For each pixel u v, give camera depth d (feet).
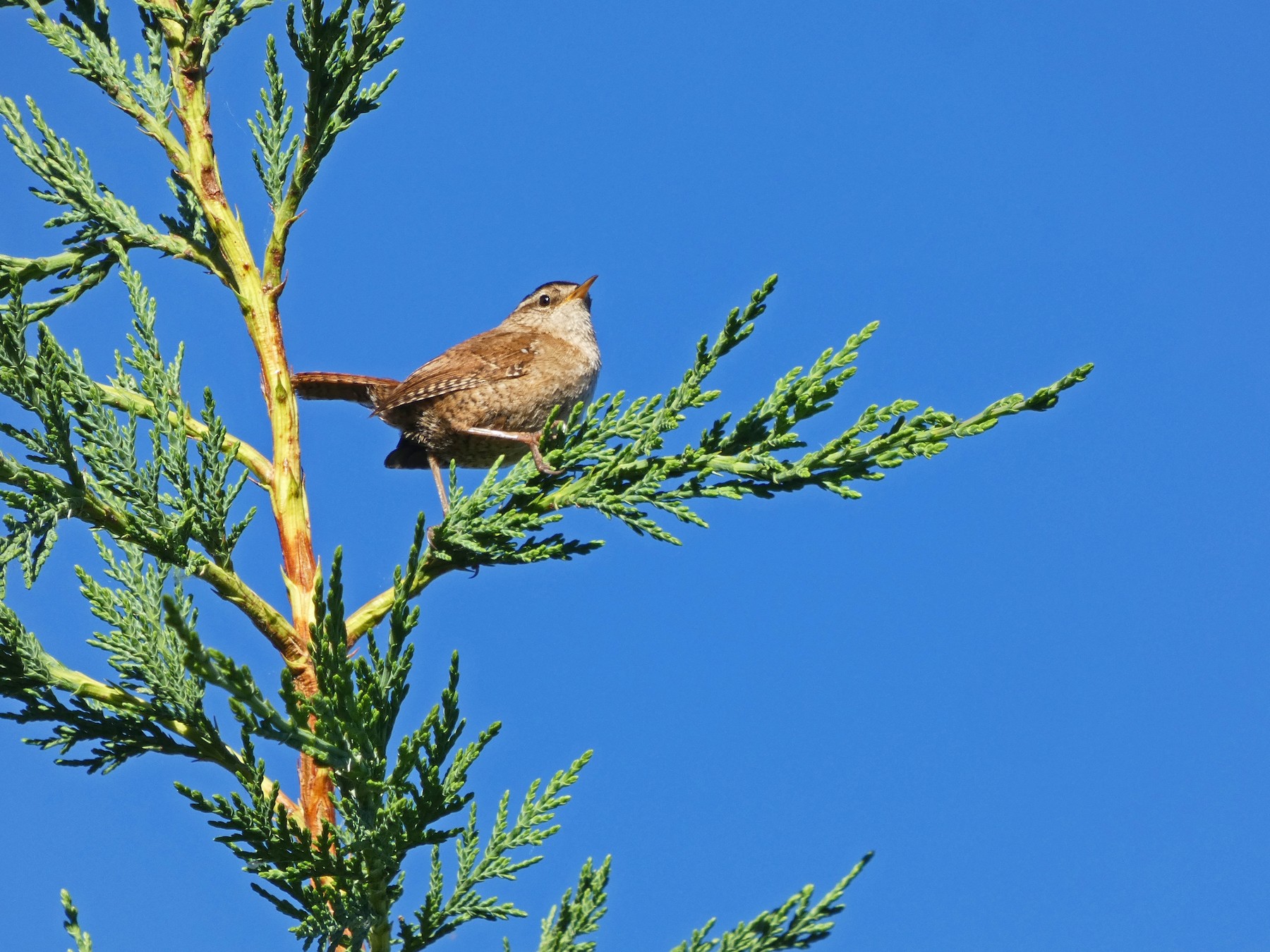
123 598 25.77
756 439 27.71
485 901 25.43
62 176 32.19
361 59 31.81
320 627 21.75
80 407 26.55
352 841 23.24
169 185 32.83
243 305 30.73
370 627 28.09
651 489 27.73
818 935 25.40
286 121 32.19
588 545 28.14
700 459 27.61
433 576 29.09
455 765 23.63
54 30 32.48
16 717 25.79
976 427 25.31
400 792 23.36
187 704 25.31
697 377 27.73
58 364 25.91
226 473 27.04
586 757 26.63
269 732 20.86
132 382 29.04
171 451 26.91
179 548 26.25
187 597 26.02
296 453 29.53
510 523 28.27
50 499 25.82
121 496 26.63
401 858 23.52
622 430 29.25
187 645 18.99
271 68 32.14
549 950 25.55
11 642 25.49
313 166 31.71
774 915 25.45
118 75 32.63
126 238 32.01
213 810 23.52
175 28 32.63
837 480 26.45
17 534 25.67
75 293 32.17
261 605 27.12
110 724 25.84
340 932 23.72
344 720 21.88
